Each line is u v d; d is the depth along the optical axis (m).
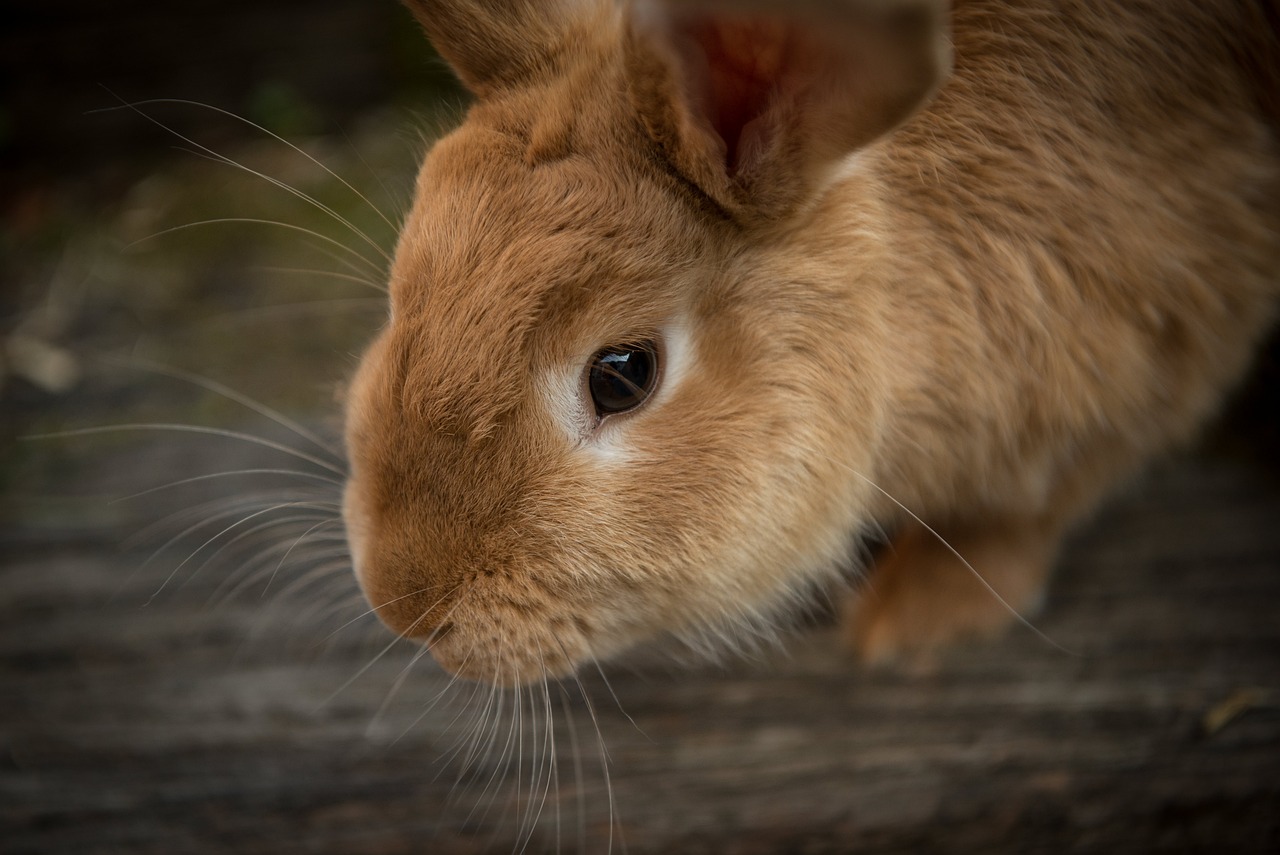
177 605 0.63
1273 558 0.61
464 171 0.50
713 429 0.50
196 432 0.68
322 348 0.70
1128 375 0.54
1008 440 0.55
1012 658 0.59
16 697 0.60
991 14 0.53
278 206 0.82
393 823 0.57
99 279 0.79
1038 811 0.56
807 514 0.51
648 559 0.50
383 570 0.49
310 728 0.59
